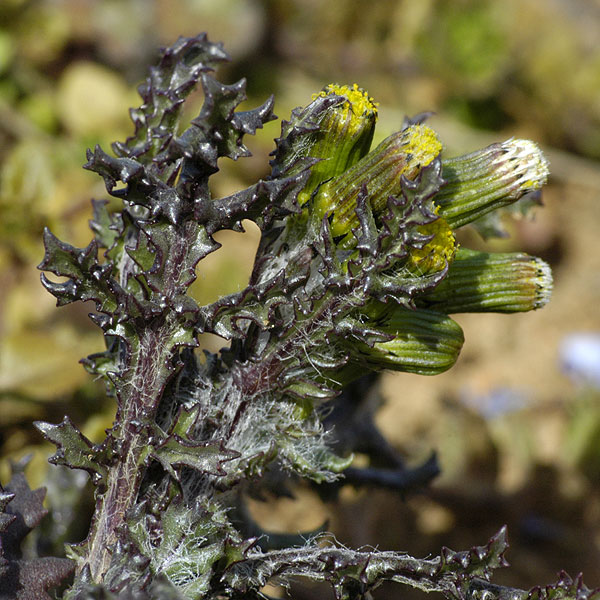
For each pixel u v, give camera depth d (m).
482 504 0.33
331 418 0.24
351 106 0.22
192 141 0.22
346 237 0.22
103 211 0.23
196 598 0.22
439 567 0.22
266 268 0.22
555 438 0.37
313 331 0.22
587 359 0.40
